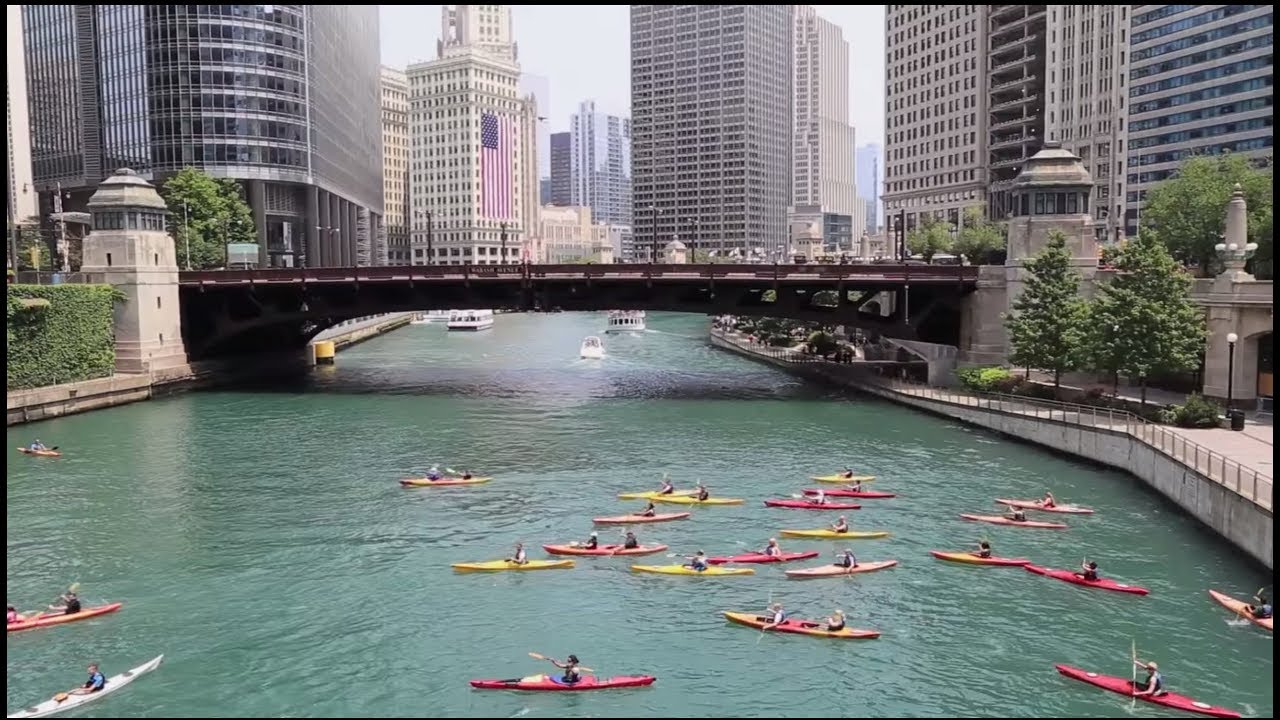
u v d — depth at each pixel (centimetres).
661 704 2778
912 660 3064
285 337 10606
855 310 8094
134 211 7944
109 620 3344
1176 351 5559
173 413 7356
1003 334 7588
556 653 3103
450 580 3744
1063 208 7194
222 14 13700
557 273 8062
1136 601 3509
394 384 9188
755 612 3444
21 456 5806
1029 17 17175
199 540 4206
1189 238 8662
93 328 7600
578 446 6175
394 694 2828
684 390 8700
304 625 3312
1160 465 4731
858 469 5466
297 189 15262
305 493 4988
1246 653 3100
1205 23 14012
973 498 4850
